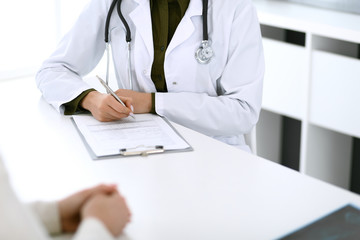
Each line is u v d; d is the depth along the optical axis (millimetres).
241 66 1966
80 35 2088
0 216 1014
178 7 1990
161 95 1934
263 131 3230
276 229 1289
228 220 1322
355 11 2859
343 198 1413
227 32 1967
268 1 3154
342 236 1234
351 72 2697
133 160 1598
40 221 1229
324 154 3045
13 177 1501
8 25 3891
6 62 3891
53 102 1958
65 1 3877
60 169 1548
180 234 1267
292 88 2932
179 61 1994
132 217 1324
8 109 1960
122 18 2006
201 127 1932
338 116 2795
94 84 2193
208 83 2008
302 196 1421
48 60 2102
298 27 2773
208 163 1587
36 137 1741
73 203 1251
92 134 1753
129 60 2041
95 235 1111
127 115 1842
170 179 1498
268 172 1539
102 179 1497
